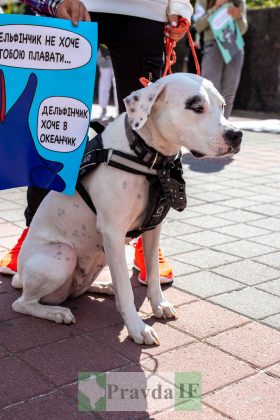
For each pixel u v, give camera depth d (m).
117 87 3.09
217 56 6.81
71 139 2.44
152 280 2.60
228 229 3.92
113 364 2.18
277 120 9.68
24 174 2.50
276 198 4.77
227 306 2.72
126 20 2.87
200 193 4.89
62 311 2.53
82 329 2.48
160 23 2.91
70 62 2.41
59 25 2.39
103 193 2.33
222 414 1.88
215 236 3.77
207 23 6.70
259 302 2.77
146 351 2.29
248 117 10.19
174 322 2.55
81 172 2.40
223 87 7.01
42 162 2.47
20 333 2.43
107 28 2.91
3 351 2.27
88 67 2.41
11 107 2.43
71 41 2.39
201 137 2.15
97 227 2.40
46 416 1.85
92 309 2.70
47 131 2.45
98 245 2.54
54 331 2.45
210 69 6.86
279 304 2.75
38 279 2.50
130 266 3.24
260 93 10.98
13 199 4.64
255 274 3.12
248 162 6.23
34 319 2.56
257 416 1.87
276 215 4.28
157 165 2.32
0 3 3.33
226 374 2.12
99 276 3.13
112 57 3.03
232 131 2.10
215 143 2.12
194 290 2.90
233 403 1.94
